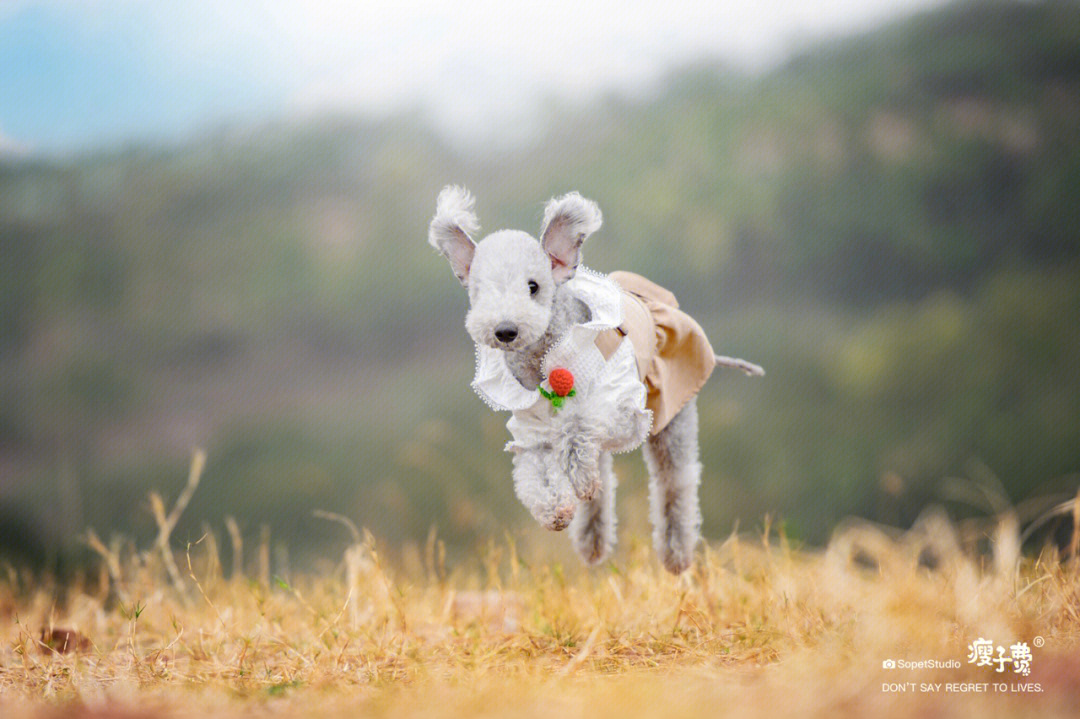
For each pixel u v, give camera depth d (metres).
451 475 13.30
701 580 5.04
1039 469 17.20
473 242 4.14
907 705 3.08
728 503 16.66
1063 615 4.23
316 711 3.32
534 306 3.87
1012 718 2.93
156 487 17.97
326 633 4.63
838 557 5.54
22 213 24.47
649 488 5.03
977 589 4.45
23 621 5.53
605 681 3.72
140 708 3.38
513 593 5.19
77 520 15.32
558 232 4.11
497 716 3.15
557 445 4.05
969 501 16.64
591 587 5.50
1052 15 24.20
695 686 3.48
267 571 5.74
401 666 4.25
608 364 4.10
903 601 4.29
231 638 4.80
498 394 4.12
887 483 9.77
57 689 3.98
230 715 3.29
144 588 5.53
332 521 16.80
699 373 4.68
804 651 3.83
